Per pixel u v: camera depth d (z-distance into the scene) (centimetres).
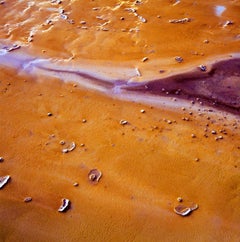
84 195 260
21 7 473
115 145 292
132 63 376
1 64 381
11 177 274
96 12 460
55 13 459
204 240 234
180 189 260
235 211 246
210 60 376
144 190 261
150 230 240
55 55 391
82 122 314
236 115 314
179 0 479
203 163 276
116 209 251
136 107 326
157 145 291
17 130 310
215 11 456
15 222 249
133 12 457
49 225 246
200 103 327
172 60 378
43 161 284
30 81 360
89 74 363
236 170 271
